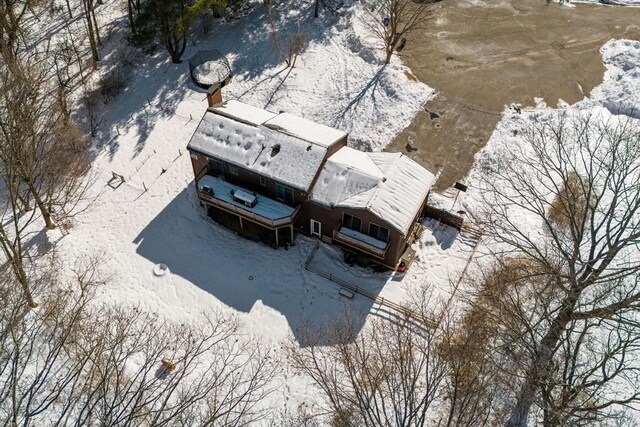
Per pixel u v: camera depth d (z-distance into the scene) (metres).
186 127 36.97
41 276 29.14
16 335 23.14
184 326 27.25
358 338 26.27
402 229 26.38
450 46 41.56
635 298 19.80
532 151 33.31
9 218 32.78
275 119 31.31
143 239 31.33
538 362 20.92
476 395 21.55
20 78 29.66
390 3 39.72
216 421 23.38
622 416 20.77
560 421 19.52
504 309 22.80
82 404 23.45
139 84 40.25
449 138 34.81
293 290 28.56
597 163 30.95
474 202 31.33
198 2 37.47
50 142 35.31
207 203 31.05
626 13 44.56
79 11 48.41
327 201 27.83
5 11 38.78
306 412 23.94
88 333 24.47
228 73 39.72
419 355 25.31
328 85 39.16
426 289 27.84
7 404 23.06
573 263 21.38
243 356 26.00
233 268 29.66
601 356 24.00
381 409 23.45
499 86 38.03
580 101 36.62
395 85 38.00
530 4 45.88
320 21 43.56
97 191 34.03
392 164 28.78
